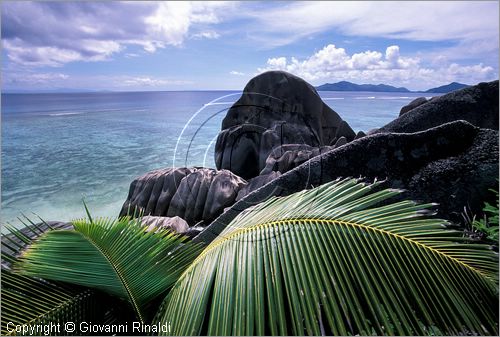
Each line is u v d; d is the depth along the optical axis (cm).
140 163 1340
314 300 149
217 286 161
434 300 155
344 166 352
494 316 152
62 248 193
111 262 190
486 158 328
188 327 155
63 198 1032
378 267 161
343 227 176
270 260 165
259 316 147
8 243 250
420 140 352
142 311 192
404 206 192
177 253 203
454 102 499
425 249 168
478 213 310
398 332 144
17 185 1221
